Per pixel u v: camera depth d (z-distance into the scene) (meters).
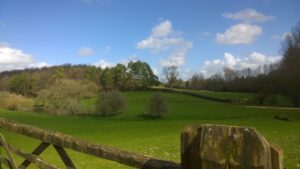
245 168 2.27
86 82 108.62
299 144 20.66
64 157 4.78
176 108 101.25
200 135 2.57
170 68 159.25
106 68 144.25
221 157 2.39
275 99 110.75
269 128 43.47
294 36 106.31
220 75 152.00
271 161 2.23
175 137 29.19
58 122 71.44
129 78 148.75
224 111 92.69
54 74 117.50
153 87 154.75
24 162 5.93
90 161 16.27
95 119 80.06
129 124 64.44
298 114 81.62
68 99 92.75
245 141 2.28
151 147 22.84
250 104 113.12
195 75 157.75
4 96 102.94
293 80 103.62
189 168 2.69
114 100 89.56
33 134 5.34
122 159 3.58
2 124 6.56
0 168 7.18
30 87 113.62
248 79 139.75
